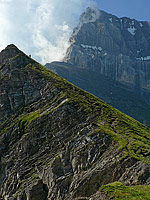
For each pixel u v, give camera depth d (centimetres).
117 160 6538
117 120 9269
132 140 7462
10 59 13288
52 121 9594
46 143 9219
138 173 5806
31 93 11650
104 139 7519
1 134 10575
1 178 9488
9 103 11781
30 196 7594
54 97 10825
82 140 7975
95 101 10881
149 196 4050
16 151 9694
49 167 7956
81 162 7369
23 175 8631
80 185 6606
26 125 10200
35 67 12912
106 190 4184
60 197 7038
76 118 9312
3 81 12300
